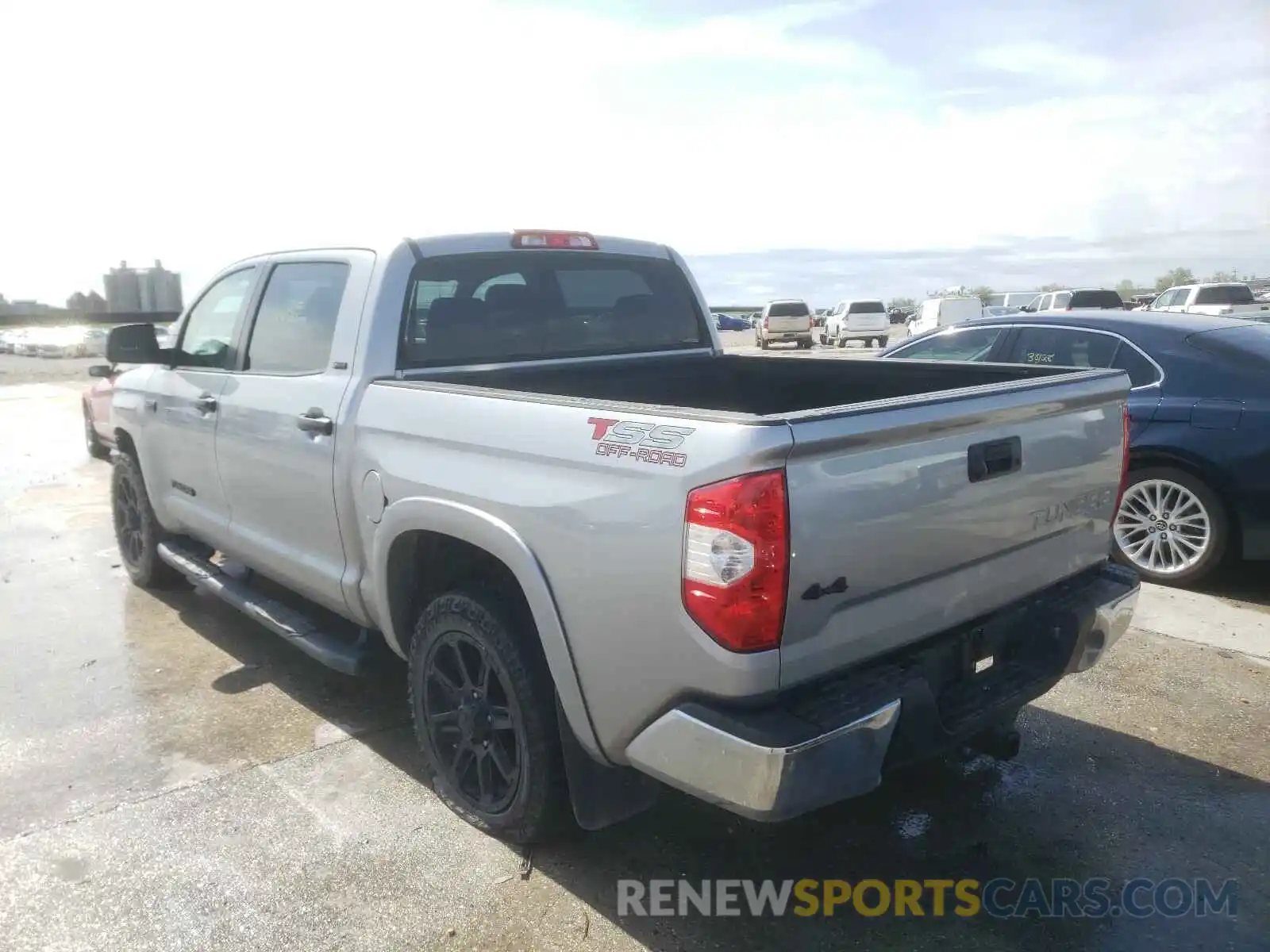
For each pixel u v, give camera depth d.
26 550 6.89
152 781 3.59
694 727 2.33
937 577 2.62
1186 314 6.25
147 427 5.17
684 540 2.28
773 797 2.20
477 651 3.12
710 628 2.25
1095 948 2.69
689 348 4.65
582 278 4.25
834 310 40.03
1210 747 3.79
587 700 2.62
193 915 2.81
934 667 2.73
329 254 3.92
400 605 3.45
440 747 3.33
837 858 3.12
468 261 3.85
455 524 2.94
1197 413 5.47
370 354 3.54
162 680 4.51
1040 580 3.00
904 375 3.89
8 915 2.81
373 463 3.33
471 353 3.85
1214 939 2.72
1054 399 2.87
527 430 2.75
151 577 5.68
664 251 4.63
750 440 2.18
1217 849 3.14
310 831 3.25
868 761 2.34
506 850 3.14
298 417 3.74
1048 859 3.10
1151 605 5.38
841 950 2.69
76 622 5.32
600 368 4.16
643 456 2.39
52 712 4.17
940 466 2.54
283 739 3.92
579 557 2.55
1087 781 3.56
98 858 3.09
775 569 2.20
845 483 2.32
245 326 4.38
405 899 2.89
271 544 4.13
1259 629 5.00
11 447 11.74
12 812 3.36
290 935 2.73
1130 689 4.32
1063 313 6.48
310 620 4.14
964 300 31.33
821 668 2.37
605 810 2.85
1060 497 2.98
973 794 3.48
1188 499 5.57
